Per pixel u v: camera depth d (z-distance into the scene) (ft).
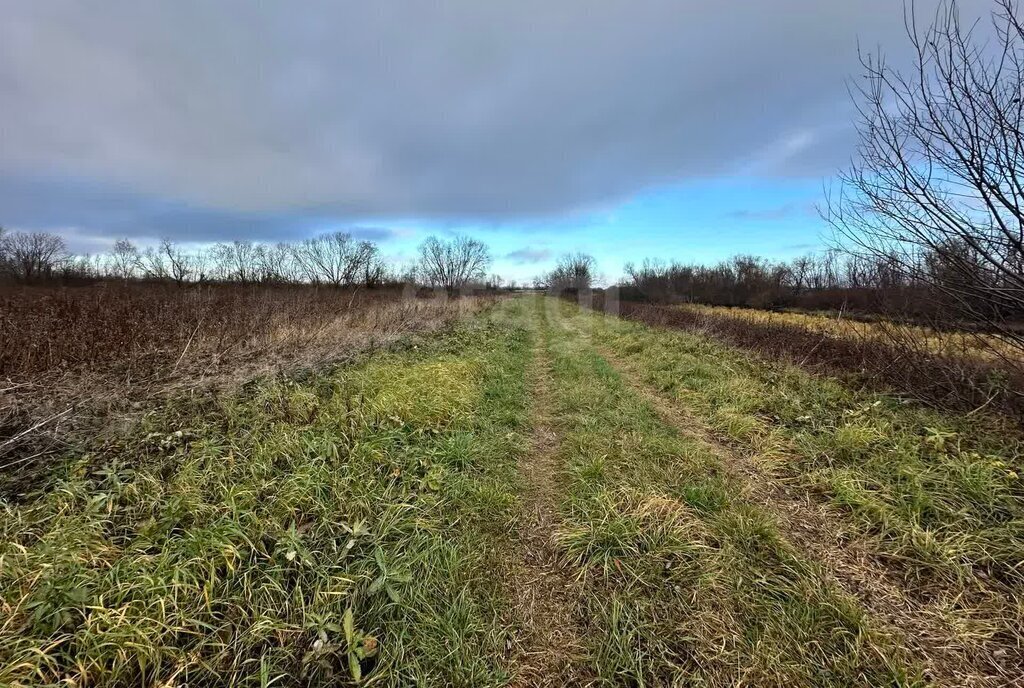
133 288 47.78
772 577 8.59
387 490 10.99
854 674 6.62
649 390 23.16
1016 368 14.30
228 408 14.55
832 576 8.71
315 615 7.05
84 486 9.80
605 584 8.57
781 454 14.10
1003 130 10.50
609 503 10.85
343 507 10.07
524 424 17.31
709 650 7.08
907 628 7.47
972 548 9.11
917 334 18.24
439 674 6.68
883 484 11.55
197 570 7.57
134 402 14.92
